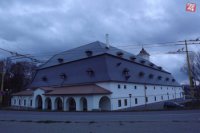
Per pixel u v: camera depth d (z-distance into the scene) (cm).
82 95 3806
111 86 3959
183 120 1550
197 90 4844
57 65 5359
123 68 4716
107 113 2577
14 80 7056
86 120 1727
